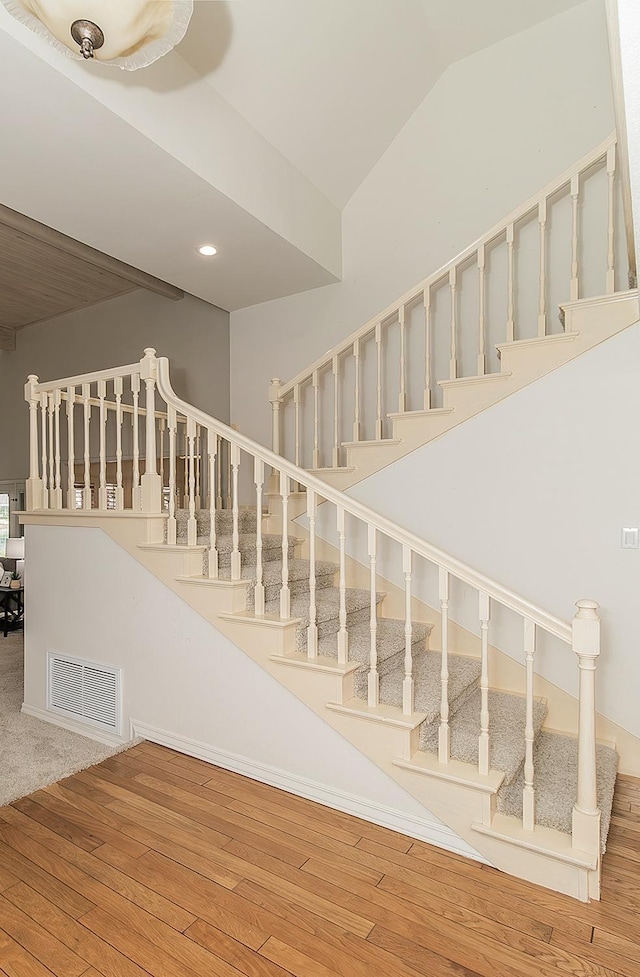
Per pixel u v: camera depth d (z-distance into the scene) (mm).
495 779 2066
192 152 2943
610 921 1769
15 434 7562
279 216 3637
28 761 2854
